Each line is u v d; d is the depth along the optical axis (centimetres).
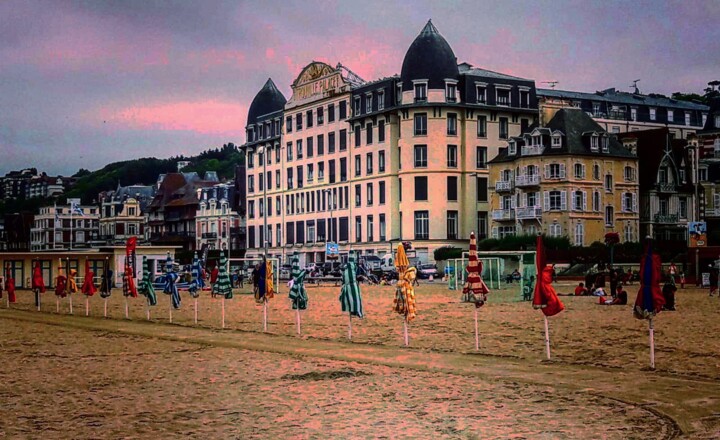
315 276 9475
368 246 11694
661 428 1597
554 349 2773
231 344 3125
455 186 11038
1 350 3045
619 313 4116
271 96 14600
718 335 3072
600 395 1934
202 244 15875
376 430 1652
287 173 13562
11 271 8425
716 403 1814
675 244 9962
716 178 11419
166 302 5894
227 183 16062
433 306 4838
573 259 9231
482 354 2700
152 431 1689
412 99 11038
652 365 2353
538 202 10169
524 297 5438
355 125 12019
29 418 1828
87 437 1648
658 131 11012
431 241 10906
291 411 1850
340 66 12388
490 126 11269
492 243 10000
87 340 3362
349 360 2612
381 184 11519
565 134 10188
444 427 1662
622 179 10481
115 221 19600
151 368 2531
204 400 1998
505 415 1753
